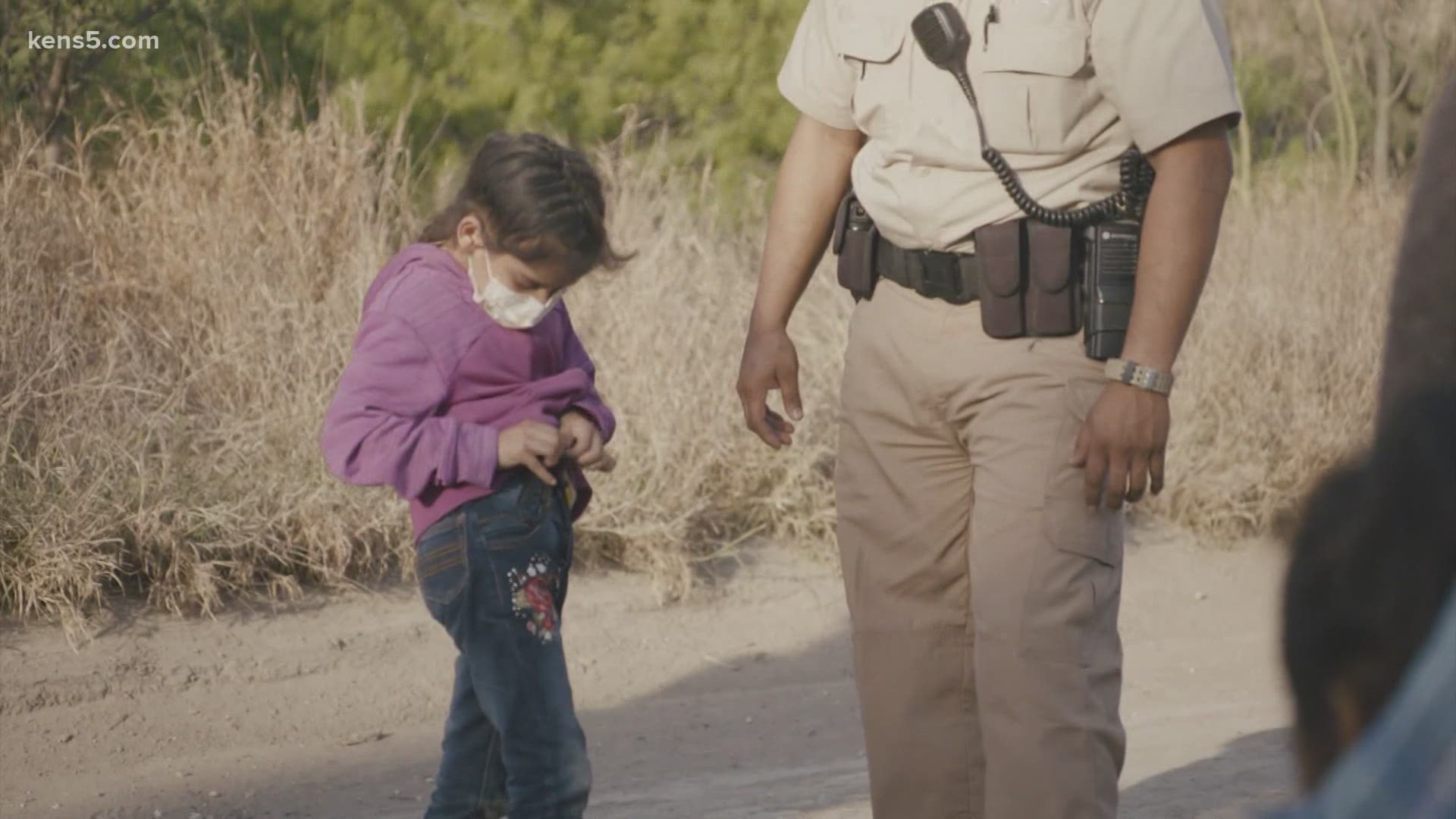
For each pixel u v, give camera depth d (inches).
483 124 448.1
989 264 147.1
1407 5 579.5
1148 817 207.2
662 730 269.3
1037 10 145.7
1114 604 151.5
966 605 160.6
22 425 283.9
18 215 311.9
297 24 421.7
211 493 284.4
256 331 318.3
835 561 332.5
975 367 149.5
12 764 234.8
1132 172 148.1
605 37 467.5
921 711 162.6
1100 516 148.3
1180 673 308.0
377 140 396.5
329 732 258.1
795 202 168.9
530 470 155.6
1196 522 369.7
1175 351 144.7
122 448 281.4
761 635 309.1
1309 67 595.5
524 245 152.3
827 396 354.3
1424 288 60.4
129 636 264.2
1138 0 142.5
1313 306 406.9
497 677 154.2
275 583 285.4
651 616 307.7
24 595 264.2
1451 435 42.9
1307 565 44.3
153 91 401.4
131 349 301.1
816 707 283.1
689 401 335.0
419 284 156.4
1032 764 146.9
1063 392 147.3
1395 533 42.9
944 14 147.1
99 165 377.1
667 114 478.3
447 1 440.1
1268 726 258.8
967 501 157.3
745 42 478.9
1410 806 37.0
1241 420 381.4
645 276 355.9
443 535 154.9
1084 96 146.3
